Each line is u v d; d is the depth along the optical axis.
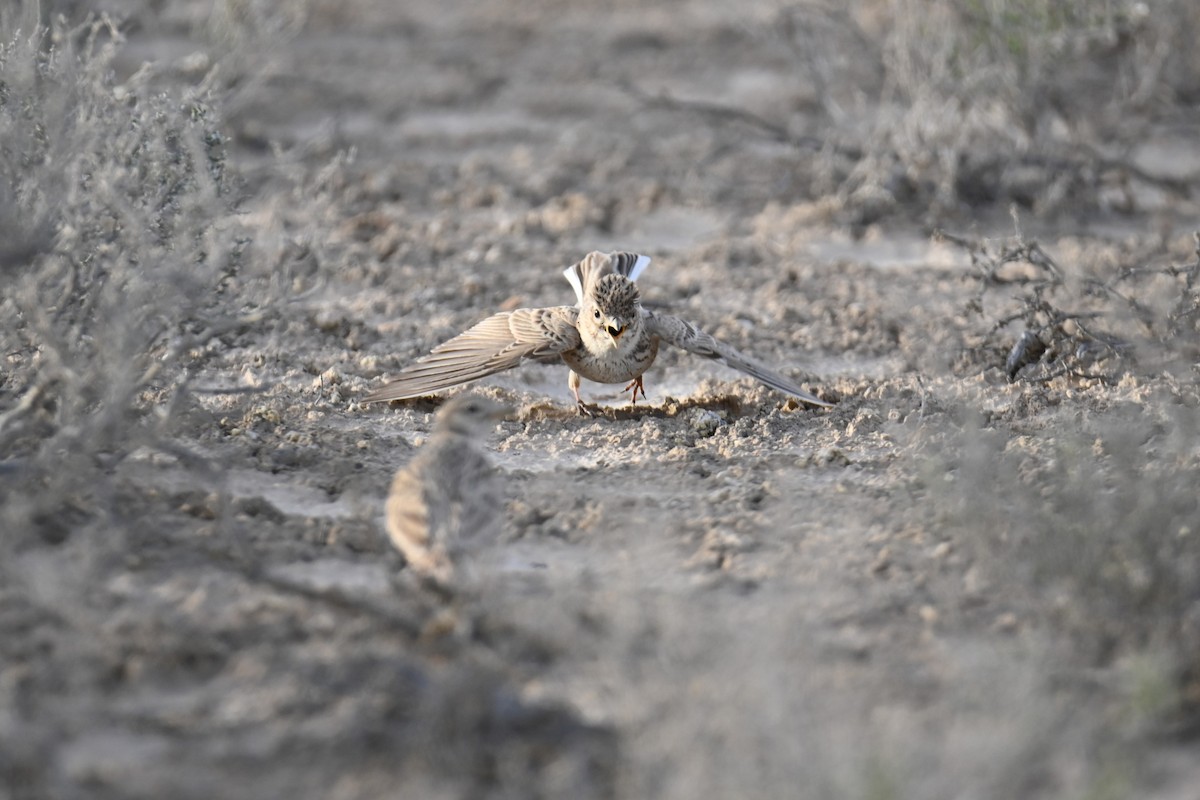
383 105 28.14
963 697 7.96
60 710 7.79
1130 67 24.61
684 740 7.32
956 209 21.78
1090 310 16.56
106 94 12.04
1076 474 10.52
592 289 13.76
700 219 22.11
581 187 23.41
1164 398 13.41
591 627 8.79
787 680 7.83
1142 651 8.64
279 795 7.23
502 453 12.68
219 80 18.20
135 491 10.55
